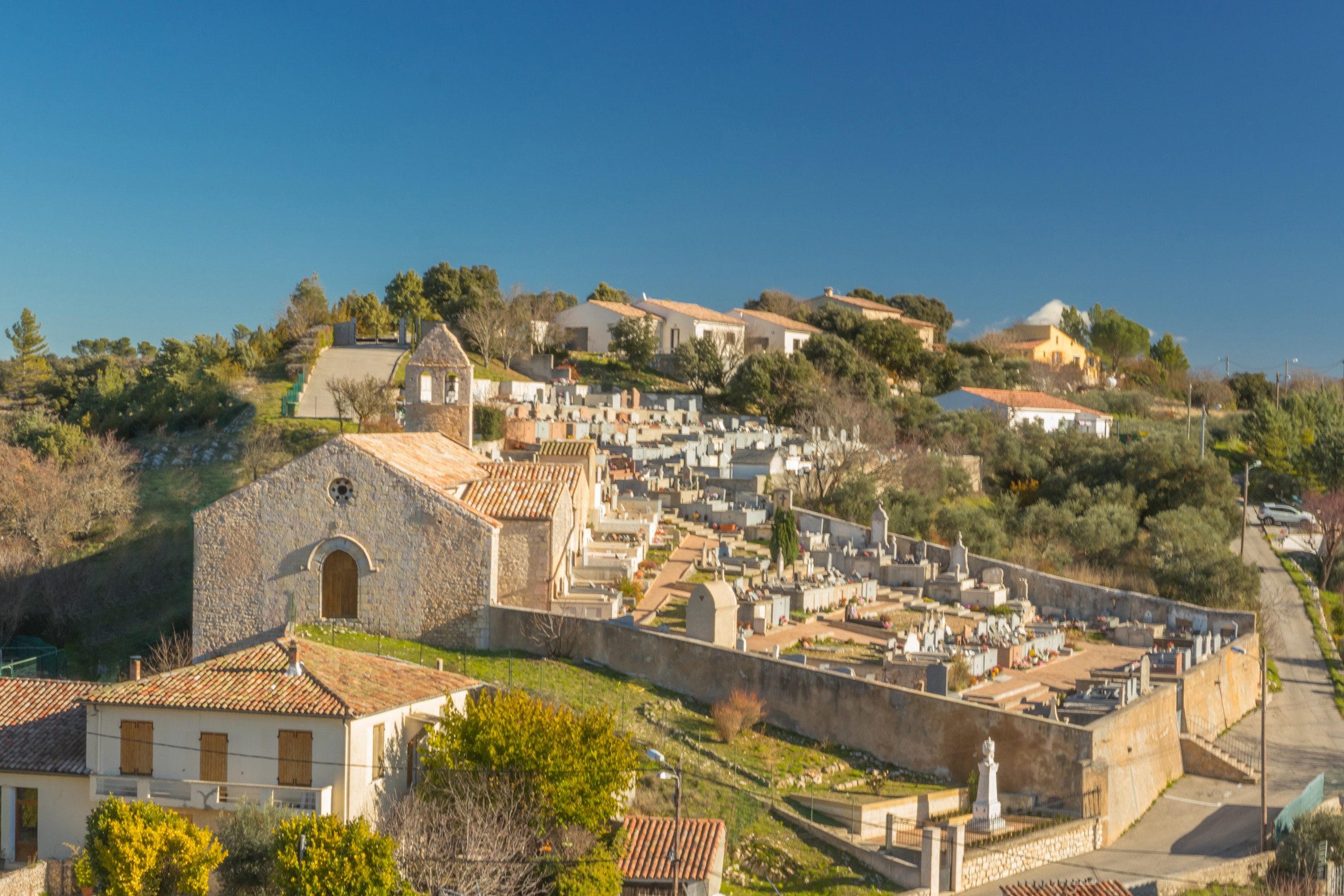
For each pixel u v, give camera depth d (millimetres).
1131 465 89375
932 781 38500
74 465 73312
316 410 83125
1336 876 35875
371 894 27047
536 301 124250
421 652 43656
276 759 32969
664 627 46188
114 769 33906
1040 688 46281
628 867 30891
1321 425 111062
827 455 84312
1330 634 67875
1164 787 43281
